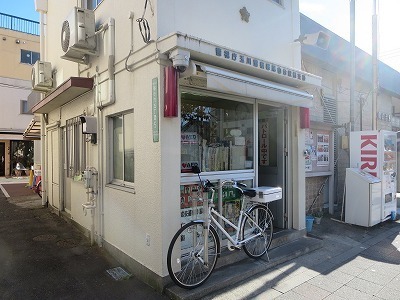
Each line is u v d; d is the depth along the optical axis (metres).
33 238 5.46
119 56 4.23
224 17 4.20
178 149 3.53
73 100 6.17
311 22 6.98
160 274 3.38
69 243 5.15
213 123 4.35
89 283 3.67
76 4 5.76
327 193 7.36
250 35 4.60
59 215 7.29
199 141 4.16
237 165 4.65
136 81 3.82
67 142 6.59
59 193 7.31
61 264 4.25
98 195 4.90
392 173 6.59
